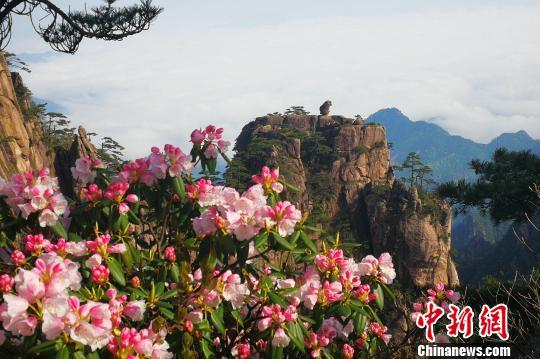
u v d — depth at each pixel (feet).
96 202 16.34
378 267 16.49
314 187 294.87
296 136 311.68
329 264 15.71
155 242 18.24
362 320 15.44
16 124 139.64
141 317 13.58
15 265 13.52
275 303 14.64
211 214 14.02
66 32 99.50
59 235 15.80
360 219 294.05
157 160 17.13
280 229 13.96
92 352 11.28
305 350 15.62
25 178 16.14
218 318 14.88
